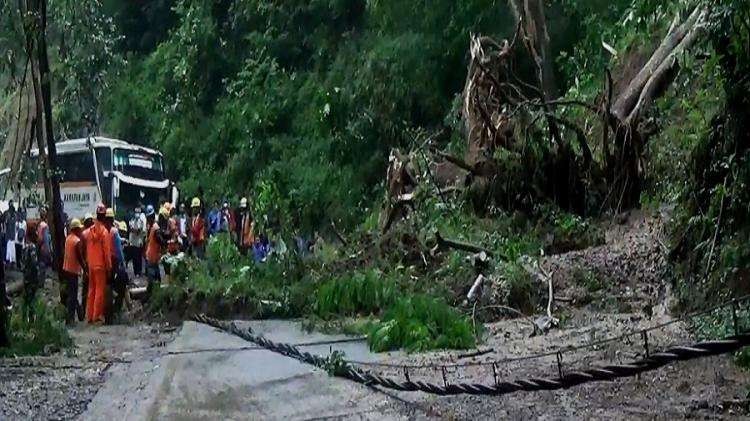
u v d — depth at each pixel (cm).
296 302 1401
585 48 2181
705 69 999
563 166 1549
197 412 752
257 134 3036
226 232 2134
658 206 1384
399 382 820
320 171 2644
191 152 3259
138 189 3028
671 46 1609
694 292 1008
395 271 1389
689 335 931
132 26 3950
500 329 1130
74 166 3008
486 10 2609
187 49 3378
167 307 1523
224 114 3177
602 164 1556
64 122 1892
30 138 1587
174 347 1108
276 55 3269
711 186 1010
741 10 886
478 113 1658
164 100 3397
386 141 2675
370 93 2708
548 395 741
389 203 1616
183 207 2689
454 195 1612
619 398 719
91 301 1500
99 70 1716
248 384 856
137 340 1270
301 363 956
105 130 3488
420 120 2738
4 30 1480
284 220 1969
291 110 3052
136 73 3550
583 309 1202
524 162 1552
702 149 1023
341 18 3175
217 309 1455
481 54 1681
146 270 1933
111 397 841
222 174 3109
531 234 1457
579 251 1373
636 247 1297
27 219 2409
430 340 1033
